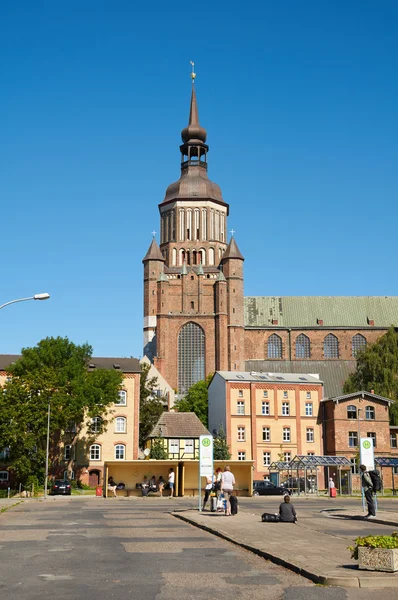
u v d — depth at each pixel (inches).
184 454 3257.9
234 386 3996.1
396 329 5944.9
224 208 6048.2
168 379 5403.5
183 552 836.0
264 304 6092.5
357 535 1008.2
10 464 3361.2
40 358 3344.0
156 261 5634.8
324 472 3821.4
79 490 3275.1
